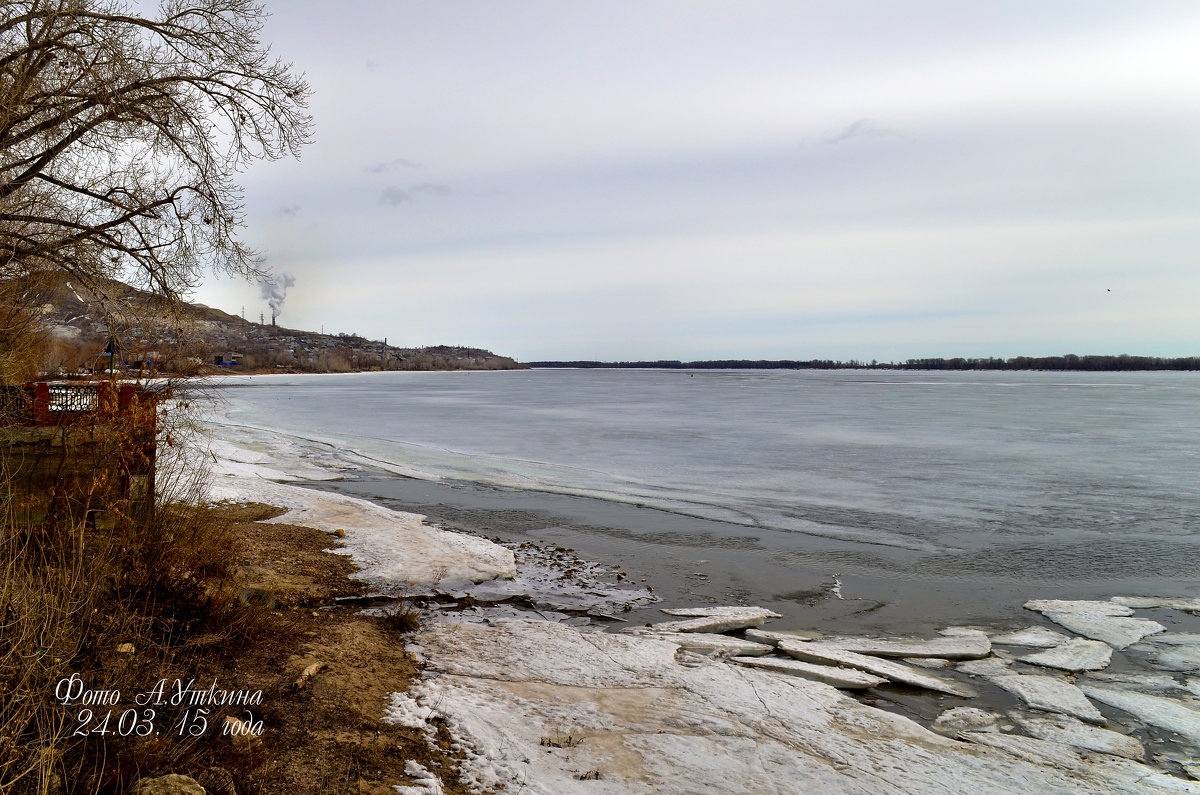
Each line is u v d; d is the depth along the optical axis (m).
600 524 16.59
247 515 13.77
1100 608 11.28
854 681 8.24
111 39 10.59
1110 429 42.44
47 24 9.86
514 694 7.01
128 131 11.23
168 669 5.81
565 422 46.47
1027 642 9.88
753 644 9.38
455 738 5.83
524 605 10.52
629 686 7.55
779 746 6.38
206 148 11.35
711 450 31.05
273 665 6.58
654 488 21.48
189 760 4.52
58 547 6.43
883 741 6.75
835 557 14.10
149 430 8.19
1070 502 19.80
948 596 11.86
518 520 16.83
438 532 14.09
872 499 20.02
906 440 35.47
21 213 11.25
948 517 17.80
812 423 46.66
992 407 67.31
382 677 6.90
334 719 5.75
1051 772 6.36
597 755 5.89
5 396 7.63
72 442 7.44
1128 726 7.55
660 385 149.50
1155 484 22.73
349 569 10.90
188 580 7.20
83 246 10.88
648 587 11.92
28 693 4.21
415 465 25.52
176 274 11.33
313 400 73.25
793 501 19.64
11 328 10.12
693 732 6.52
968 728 7.34
